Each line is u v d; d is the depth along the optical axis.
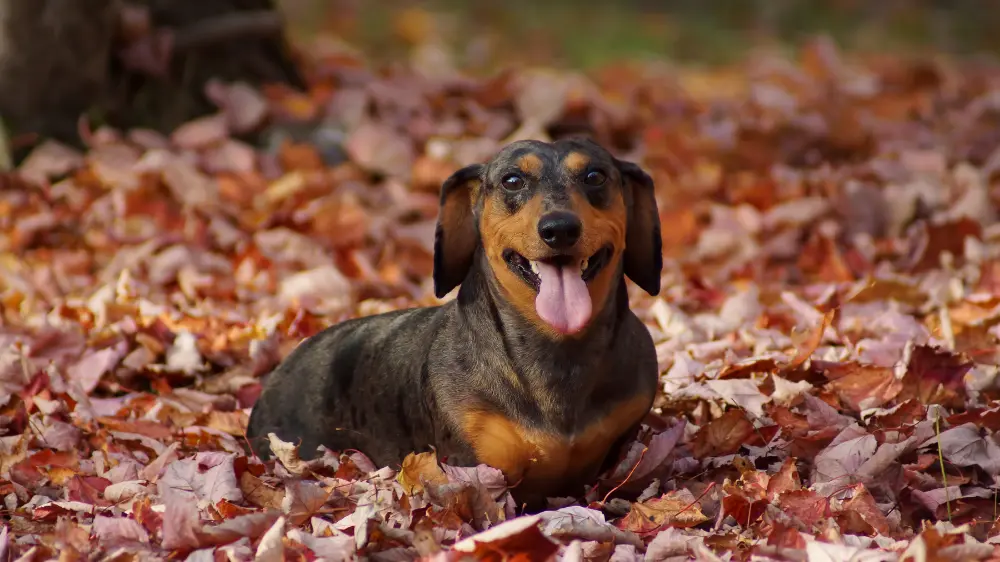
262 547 3.93
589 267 4.41
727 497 4.29
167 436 5.29
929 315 6.38
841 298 6.75
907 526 4.43
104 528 4.11
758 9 19.50
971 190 8.26
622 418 4.55
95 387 5.98
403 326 4.94
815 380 5.39
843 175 8.91
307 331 6.52
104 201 8.45
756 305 6.56
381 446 4.84
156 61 9.44
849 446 4.65
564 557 3.83
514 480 4.52
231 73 9.98
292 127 9.55
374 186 9.10
